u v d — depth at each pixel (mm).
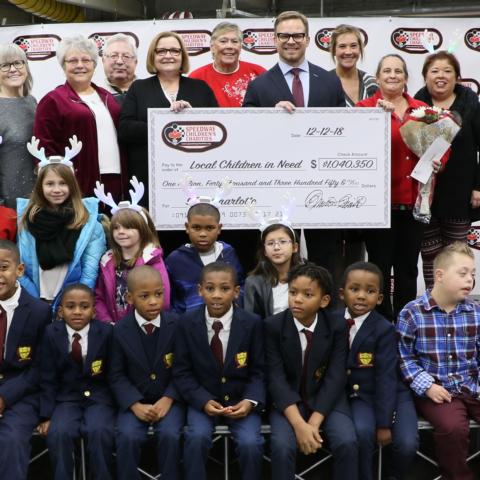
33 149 3703
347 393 3322
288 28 3979
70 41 4074
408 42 5727
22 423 3109
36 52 5875
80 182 4031
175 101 3898
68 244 3598
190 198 3816
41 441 3721
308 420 3193
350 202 3922
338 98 4094
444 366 3287
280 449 3002
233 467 3484
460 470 3129
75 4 6508
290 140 3879
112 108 4172
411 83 5770
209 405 3129
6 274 3232
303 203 3926
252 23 5742
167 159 3881
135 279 3240
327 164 3896
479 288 5758
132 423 3082
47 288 3652
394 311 4242
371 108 3855
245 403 3148
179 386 3219
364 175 3906
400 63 4062
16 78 4184
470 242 5766
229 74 4625
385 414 3154
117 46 4559
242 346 3250
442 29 5703
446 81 4191
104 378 3297
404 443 3055
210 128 3861
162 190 3898
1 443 3018
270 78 4082
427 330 3312
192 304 3682
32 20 7414
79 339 3262
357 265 3350
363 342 3281
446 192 4270
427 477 3365
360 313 3330
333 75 4133
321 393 3195
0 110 4160
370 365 3275
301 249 4859
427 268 4492
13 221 3863
